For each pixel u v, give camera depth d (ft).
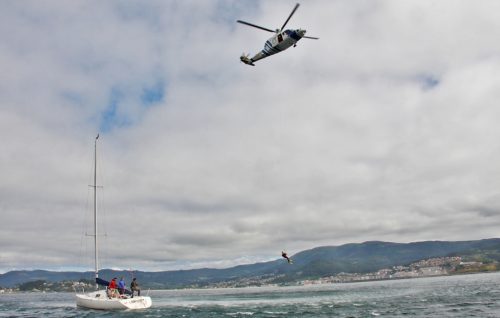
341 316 161.27
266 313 176.76
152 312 186.29
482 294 239.91
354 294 296.30
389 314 163.22
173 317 166.40
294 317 162.20
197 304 230.68
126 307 192.13
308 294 317.83
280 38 105.09
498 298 209.77
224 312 182.80
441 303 196.85
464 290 284.20
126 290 211.82
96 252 229.45
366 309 182.50
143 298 201.46
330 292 344.08
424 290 309.01
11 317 183.11
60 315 183.42
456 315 153.28
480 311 161.48
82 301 206.18
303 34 102.78
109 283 218.59
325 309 187.21
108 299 193.67
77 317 172.96
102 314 182.09
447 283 435.12
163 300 290.35
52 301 337.31
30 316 183.93
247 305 217.36
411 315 158.10
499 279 469.16
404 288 366.43
